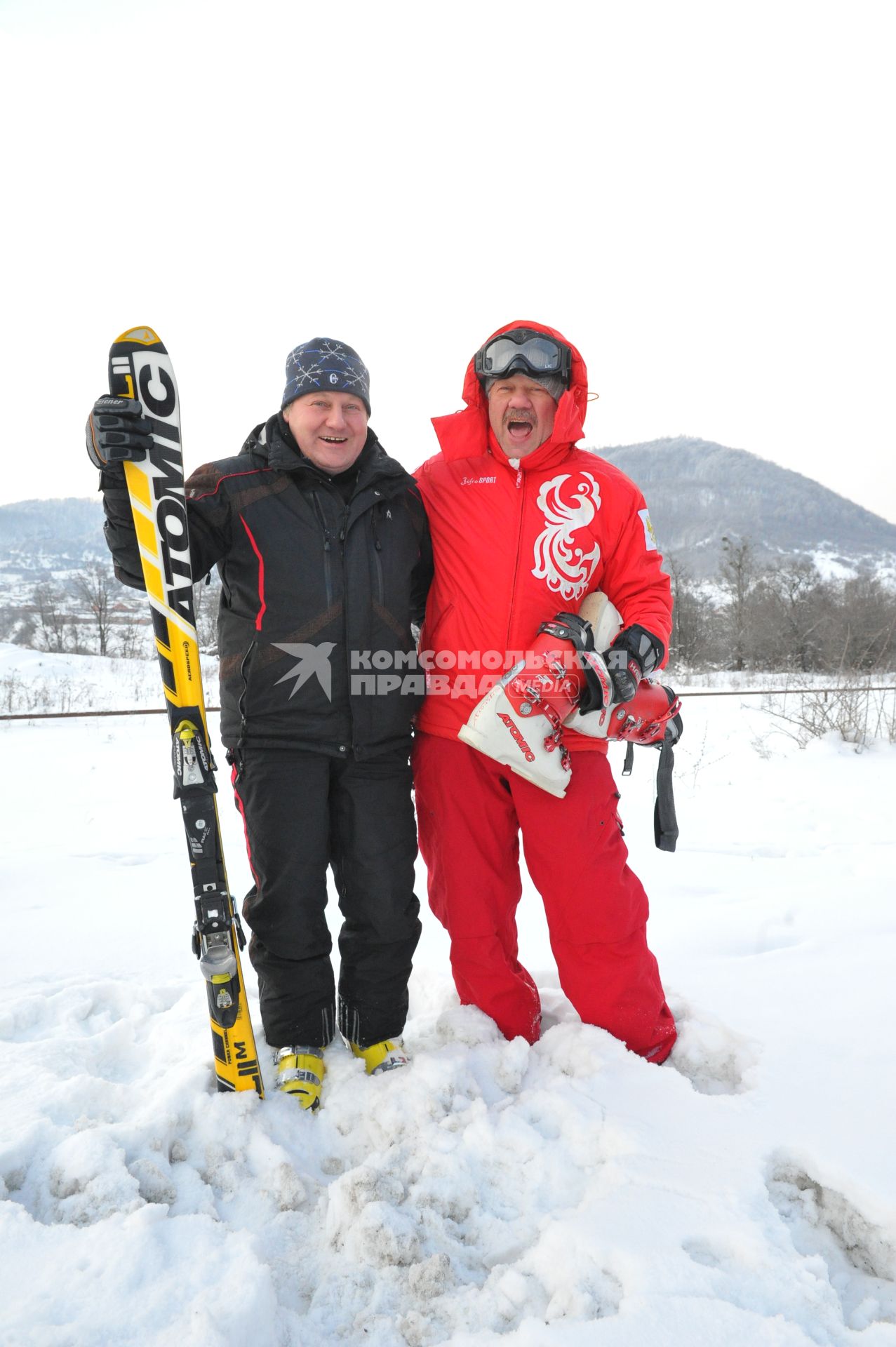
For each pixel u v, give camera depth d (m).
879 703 9.73
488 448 2.33
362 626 2.14
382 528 2.19
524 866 4.01
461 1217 1.70
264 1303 1.42
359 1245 1.59
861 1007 2.37
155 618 1.99
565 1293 1.44
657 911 3.39
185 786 1.98
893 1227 1.56
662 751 2.37
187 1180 1.77
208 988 2.01
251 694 2.12
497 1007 2.29
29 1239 1.53
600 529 2.25
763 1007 2.41
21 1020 2.45
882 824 5.00
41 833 4.99
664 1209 1.60
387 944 2.22
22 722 10.25
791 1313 1.39
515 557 2.20
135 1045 2.33
